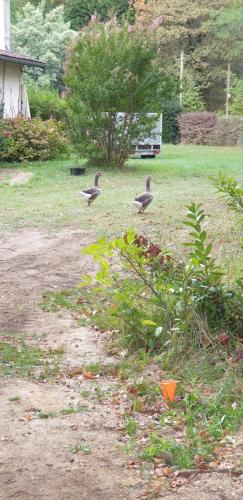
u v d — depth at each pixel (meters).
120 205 16.09
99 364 6.21
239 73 52.38
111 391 5.65
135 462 4.46
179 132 46.03
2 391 5.61
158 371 6.07
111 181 20.91
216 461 4.45
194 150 37.56
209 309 6.54
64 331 7.26
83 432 4.89
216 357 6.08
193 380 5.79
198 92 52.97
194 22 51.72
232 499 4.02
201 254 6.58
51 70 44.69
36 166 24.30
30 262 10.47
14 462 4.46
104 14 53.06
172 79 23.59
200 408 5.20
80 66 23.27
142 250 6.75
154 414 5.22
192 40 52.34
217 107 54.84
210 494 4.07
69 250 11.33
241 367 5.90
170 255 7.72
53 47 44.69
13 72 28.27
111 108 22.69
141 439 4.79
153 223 13.62
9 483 4.21
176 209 15.47
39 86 43.66
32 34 44.53
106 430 4.93
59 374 6.00
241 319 6.54
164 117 46.09
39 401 5.42
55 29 45.84
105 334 7.14
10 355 6.43
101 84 22.89
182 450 4.56
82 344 6.84
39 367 6.19
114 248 6.47
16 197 17.62
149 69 23.02
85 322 7.54
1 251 11.27
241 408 5.13
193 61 51.97
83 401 5.44
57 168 23.59
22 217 14.52
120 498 4.05
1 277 9.52
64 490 4.13
